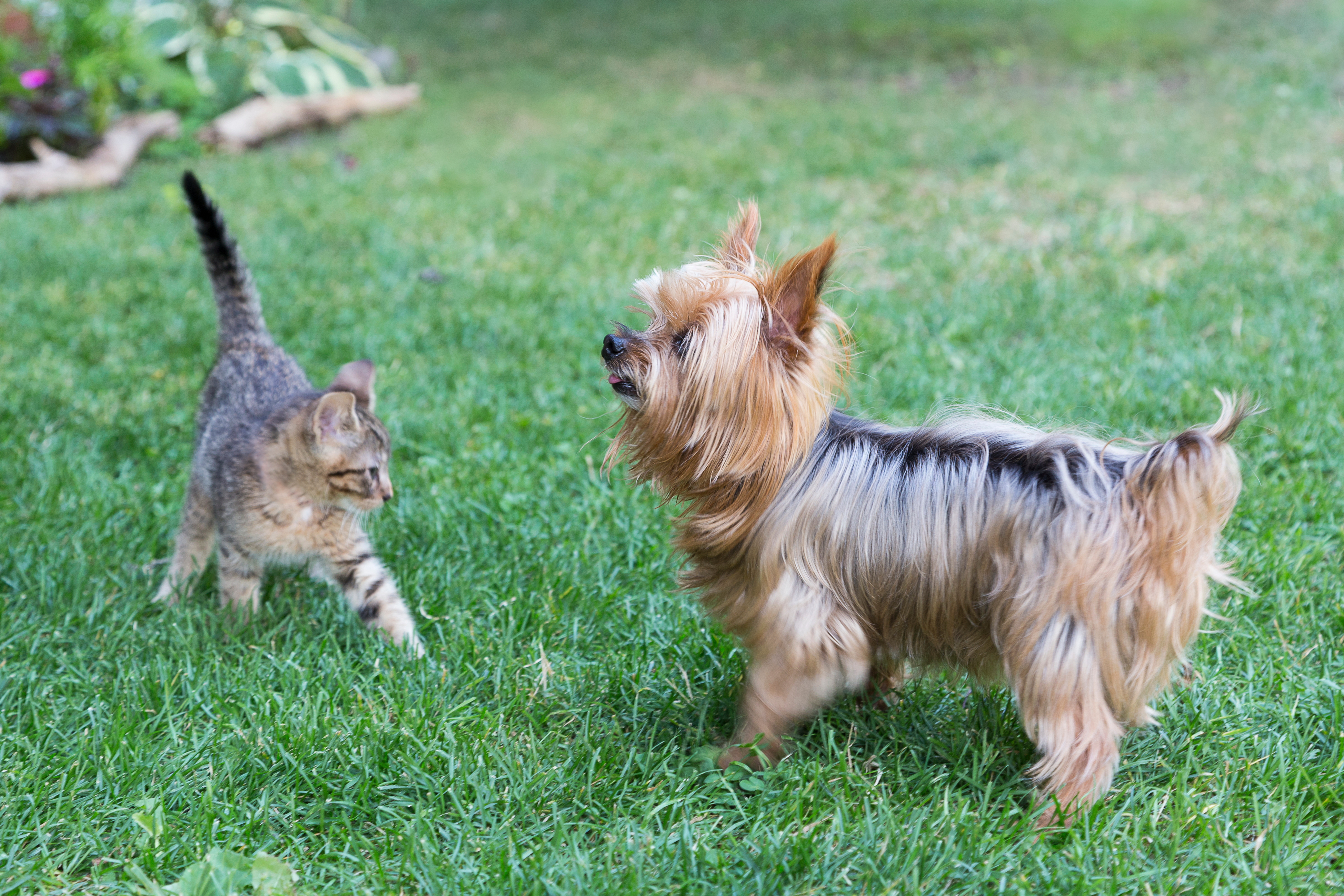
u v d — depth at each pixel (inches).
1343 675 143.2
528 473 206.5
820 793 125.6
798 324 117.6
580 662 153.6
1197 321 261.3
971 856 115.0
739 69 625.0
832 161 427.2
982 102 524.4
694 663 152.9
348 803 125.6
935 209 364.2
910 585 120.3
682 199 386.6
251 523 158.2
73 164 410.3
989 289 291.0
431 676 148.3
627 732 140.2
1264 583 163.2
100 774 127.6
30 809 122.3
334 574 165.2
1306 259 298.2
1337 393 218.4
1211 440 108.4
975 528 116.6
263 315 227.9
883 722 138.3
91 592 169.6
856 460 123.6
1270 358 237.3
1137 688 113.7
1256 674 143.3
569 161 446.9
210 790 122.3
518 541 184.2
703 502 129.2
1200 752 130.3
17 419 221.8
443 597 169.6
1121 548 110.1
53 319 275.3
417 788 128.3
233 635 158.4
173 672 149.1
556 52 676.1
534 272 316.2
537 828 121.6
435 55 671.8
